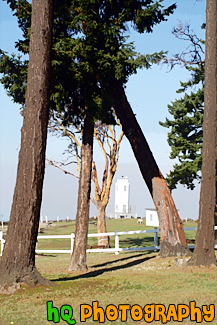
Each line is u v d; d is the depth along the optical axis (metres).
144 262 20.89
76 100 20.03
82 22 19.75
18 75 20.80
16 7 20.00
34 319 10.20
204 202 18.14
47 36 14.23
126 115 22.28
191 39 28.12
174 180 34.69
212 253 18.03
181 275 16.50
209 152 18.25
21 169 13.71
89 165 19.89
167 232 21.66
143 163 22.59
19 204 13.59
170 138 35.22
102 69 18.95
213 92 18.39
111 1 20.44
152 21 20.83
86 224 19.86
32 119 13.85
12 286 13.09
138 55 19.23
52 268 20.80
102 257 25.38
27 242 13.56
